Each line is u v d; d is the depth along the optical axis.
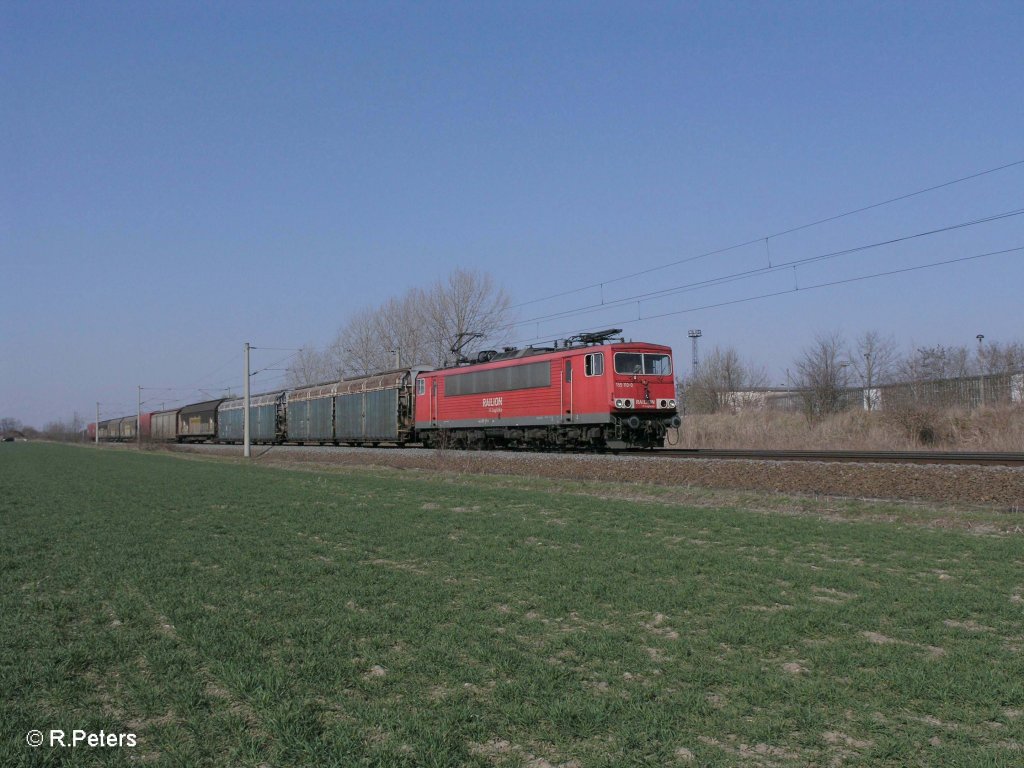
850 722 6.00
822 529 14.57
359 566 12.30
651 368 29.84
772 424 42.84
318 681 6.98
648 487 21.80
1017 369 48.16
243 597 10.27
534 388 32.41
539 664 7.31
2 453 76.19
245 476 33.72
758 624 8.52
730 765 5.31
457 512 18.81
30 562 13.24
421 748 5.53
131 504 22.44
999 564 11.32
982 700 6.32
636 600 9.68
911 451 30.44
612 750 5.56
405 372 43.06
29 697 6.82
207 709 6.43
